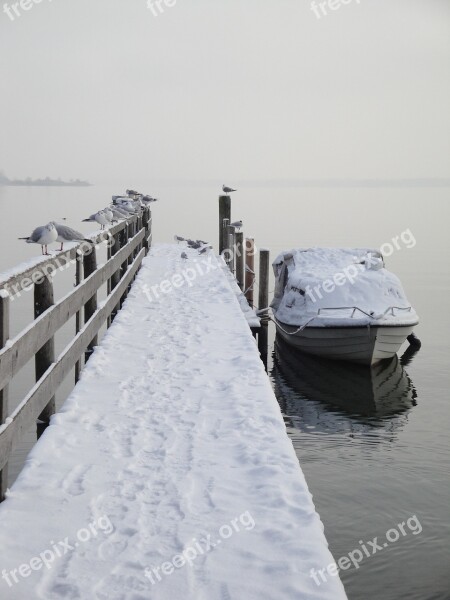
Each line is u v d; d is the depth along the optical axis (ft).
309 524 15.39
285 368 64.08
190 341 34.42
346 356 60.85
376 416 51.08
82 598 12.53
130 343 33.76
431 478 39.55
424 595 28.45
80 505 16.17
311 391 57.16
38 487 17.07
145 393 25.38
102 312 31.86
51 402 22.13
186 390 25.85
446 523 34.32
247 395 25.21
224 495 16.87
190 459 19.15
